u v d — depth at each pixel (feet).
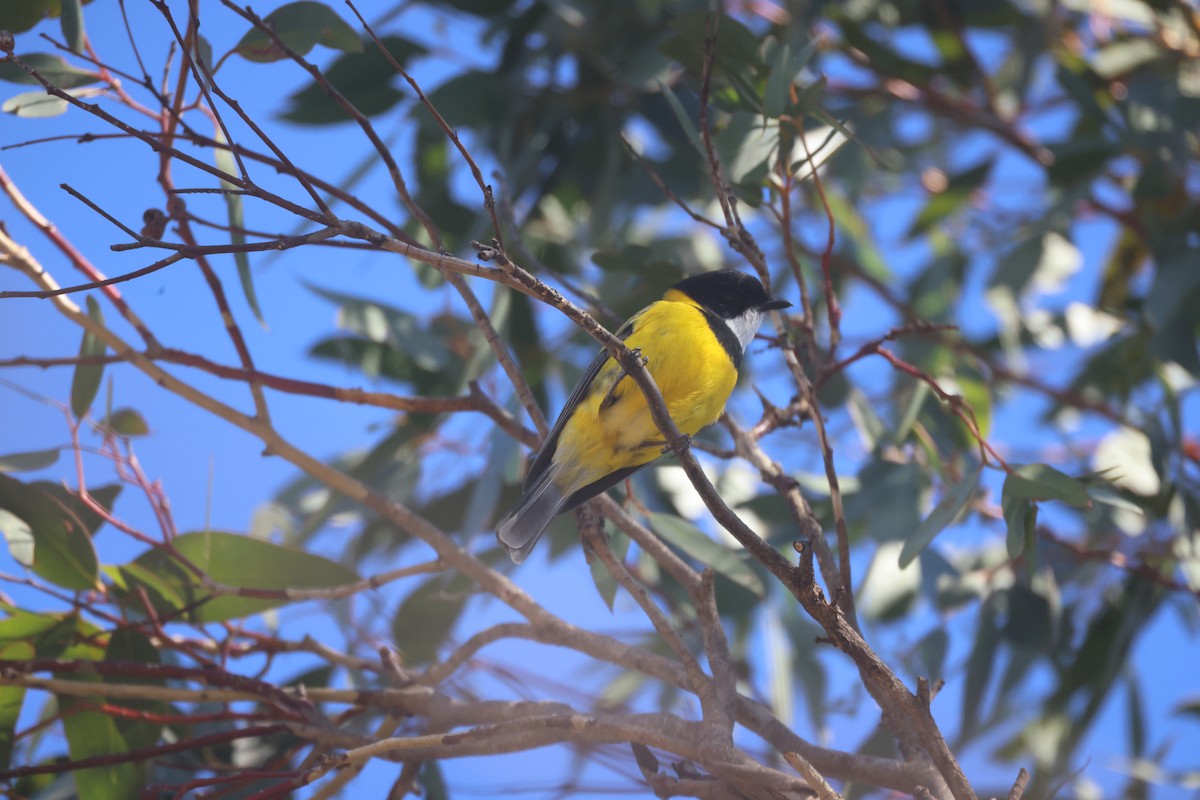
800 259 43.11
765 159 27.37
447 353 37.58
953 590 37.22
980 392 36.68
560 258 40.98
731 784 22.12
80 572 28.37
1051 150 42.09
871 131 43.91
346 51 27.55
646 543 26.11
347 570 29.35
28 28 28.35
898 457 36.60
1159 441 35.37
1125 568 36.94
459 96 39.22
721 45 28.94
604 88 40.60
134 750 27.89
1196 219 40.86
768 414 28.91
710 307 32.37
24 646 28.50
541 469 28.84
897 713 23.35
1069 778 24.57
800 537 35.50
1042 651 37.78
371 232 18.24
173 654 31.60
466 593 27.76
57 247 27.96
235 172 27.76
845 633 20.07
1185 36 45.65
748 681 38.65
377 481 38.22
